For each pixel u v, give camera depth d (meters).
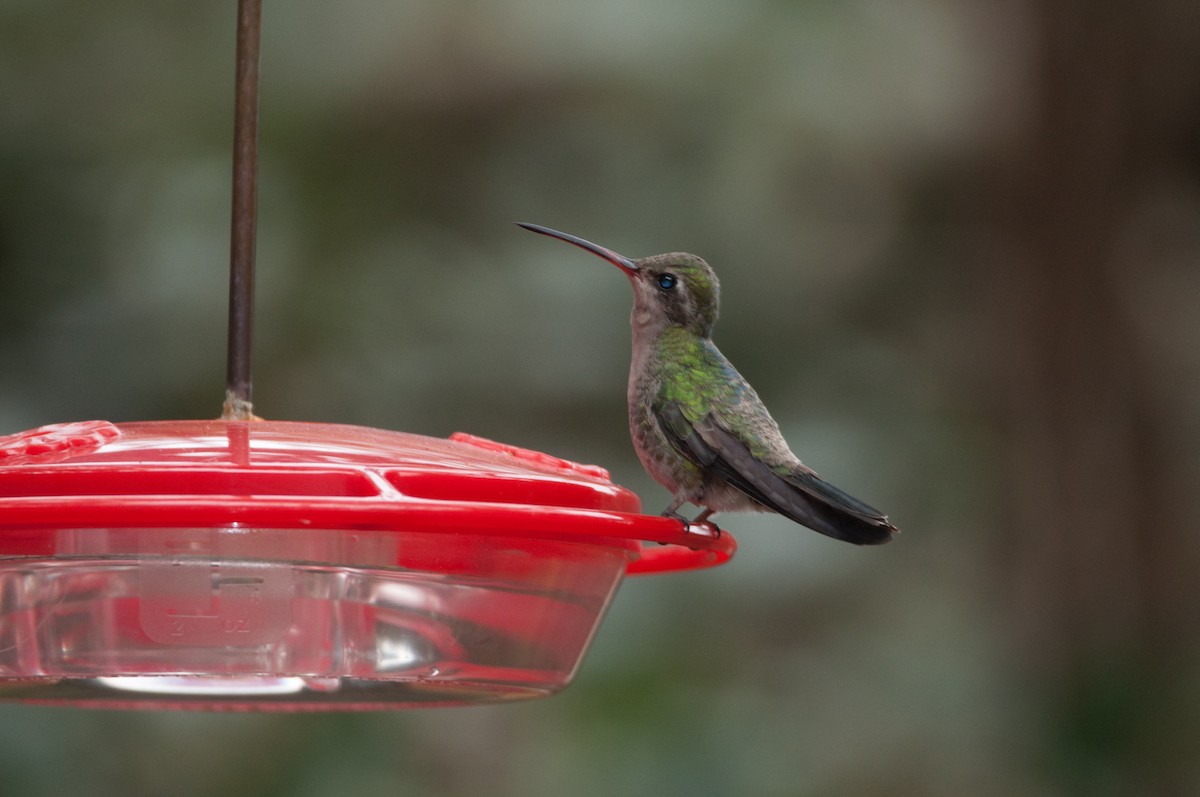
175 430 4.52
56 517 3.67
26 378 11.57
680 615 11.56
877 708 11.48
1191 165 13.25
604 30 12.45
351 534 4.11
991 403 13.16
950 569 12.54
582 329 12.43
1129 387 12.75
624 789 10.51
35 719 9.95
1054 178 12.96
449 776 10.72
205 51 12.27
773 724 11.05
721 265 12.78
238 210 4.79
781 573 12.00
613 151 12.84
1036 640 12.37
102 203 11.98
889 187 13.23
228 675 4.06
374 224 12.45
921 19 12.66
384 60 12.46
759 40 12.52
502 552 4.30
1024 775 11.07
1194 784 10.87
